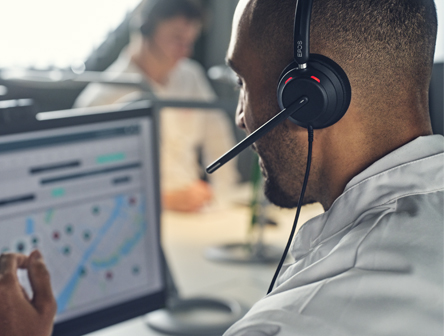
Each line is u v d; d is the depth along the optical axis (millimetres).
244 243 1525
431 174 509
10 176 796
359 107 531
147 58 2350
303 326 448
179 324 1050
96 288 906
